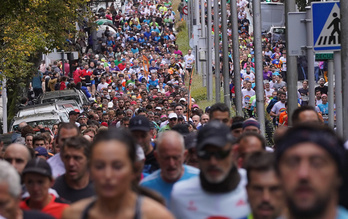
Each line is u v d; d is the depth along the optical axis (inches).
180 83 3393.2
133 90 2987.2
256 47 1637.6
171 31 5580.7
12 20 2098.9
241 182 504.7
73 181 661.3
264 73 3459.6
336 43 1017.5
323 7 1015.6
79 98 2583.7
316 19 1018.7
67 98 2578.7
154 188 604.1
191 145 703.7
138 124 747.4
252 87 3019.2
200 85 3986.2
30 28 2230.6
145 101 2309.3
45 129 1608.0
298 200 270.5
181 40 5915.4
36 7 2258.9
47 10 2699.3
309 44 1108.5
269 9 4904.0
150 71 3932.1
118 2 6688.0
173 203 513.0
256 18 1633.9
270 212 428.5
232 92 3031.5
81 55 4525.1
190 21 4960.6
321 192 269.1
